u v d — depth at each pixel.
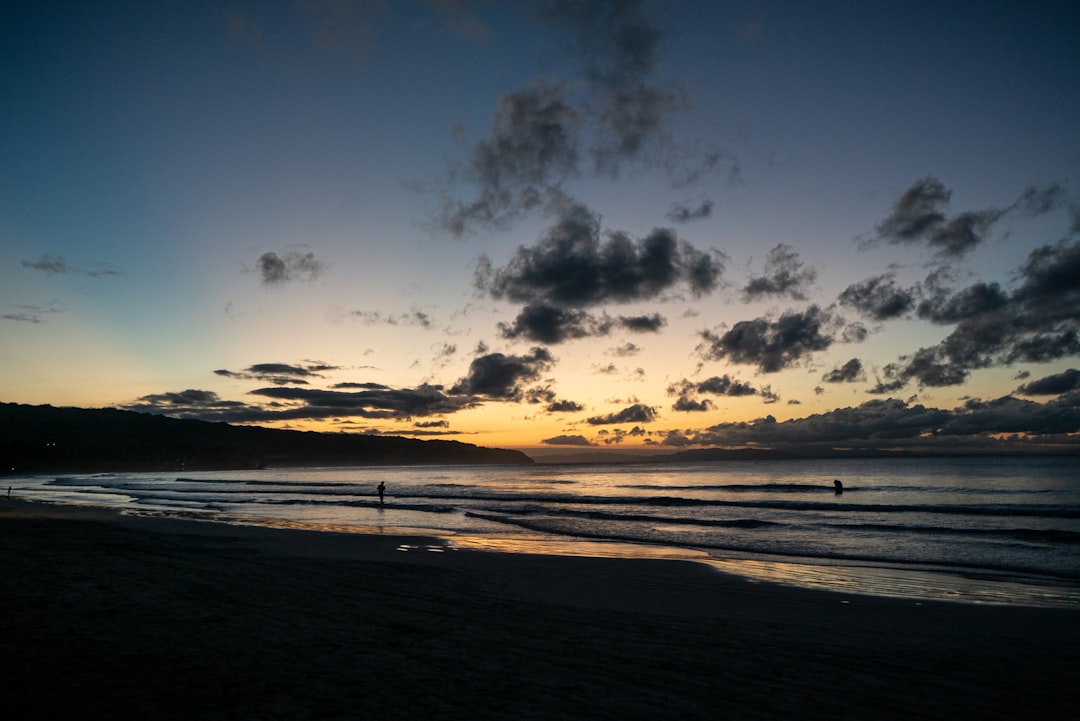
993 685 6.52
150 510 34.12
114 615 7.82
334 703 5.06
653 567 15.48
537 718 4.96
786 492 62.84
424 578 12.49
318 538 20.23
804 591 12.81
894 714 5.52
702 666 6.77
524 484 89.00
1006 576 15.41
